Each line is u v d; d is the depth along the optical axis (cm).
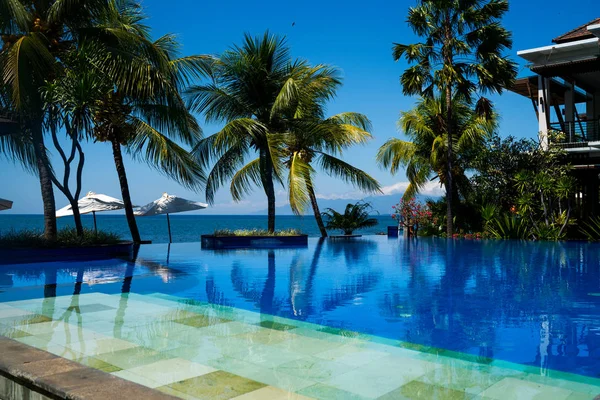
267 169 1656
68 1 1128
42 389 235
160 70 1297
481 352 385
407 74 1822
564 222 1636
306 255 1244
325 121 1797
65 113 1149
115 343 406
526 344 408
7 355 278
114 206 1817
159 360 359
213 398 284
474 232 1964
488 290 693
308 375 328
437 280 793
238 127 1508
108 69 1218
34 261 1074
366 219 2088
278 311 549
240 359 362
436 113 2084
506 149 1742
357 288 713
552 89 2009
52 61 1098
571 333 446
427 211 2105
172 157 1464
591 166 1766
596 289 696
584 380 318
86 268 959
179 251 1362
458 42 1755
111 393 219
